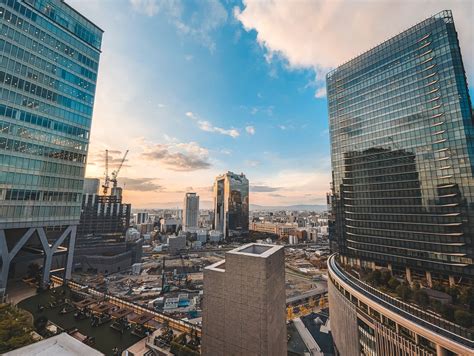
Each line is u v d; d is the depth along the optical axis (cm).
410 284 8038
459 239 7631
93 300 5834
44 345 1598
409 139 9031
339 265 10375
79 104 8419
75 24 8412
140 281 13775
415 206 8706
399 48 9638
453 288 6894
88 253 15238
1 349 2873
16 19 6725
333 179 12000
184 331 4781
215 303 3077
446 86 8231
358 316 5884
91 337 4391
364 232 10200
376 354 5209
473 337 3997
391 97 9731
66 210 7875
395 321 4762
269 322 2795
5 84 6397
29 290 6819
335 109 12069
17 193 6588
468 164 7588
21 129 6719
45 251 7294
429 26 8812
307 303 11144
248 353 2775
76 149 8244
